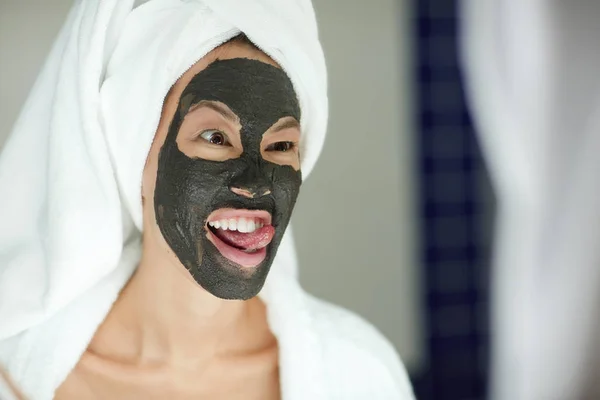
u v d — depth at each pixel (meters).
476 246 1.93
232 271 0.84
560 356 1.55
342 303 1.83
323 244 1.81
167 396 0.90
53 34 1.50
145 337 0.91
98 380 0.90
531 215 1.51
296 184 0.88
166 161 0.85
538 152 1.48
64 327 0.90
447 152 1.88
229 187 0.83
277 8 0.85
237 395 0.91
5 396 0.88
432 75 1.85
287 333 0.91
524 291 1.55
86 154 0.84
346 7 1.77
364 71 1.80
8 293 0.88
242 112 0.84
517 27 1.45
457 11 1.84
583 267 1.50
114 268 0.91
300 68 0.87
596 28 1.43
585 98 1.45
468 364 1.96
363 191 1.83
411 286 1.89
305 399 0.88
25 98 1.49
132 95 0.84
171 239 0.85
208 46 0.84
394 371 0.99
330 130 1.79
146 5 0.84
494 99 1.51
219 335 0.90
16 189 0.89
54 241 0.84
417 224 1.89
